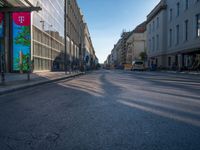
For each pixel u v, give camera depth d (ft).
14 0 73.26
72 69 150.82
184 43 162.09
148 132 17.19
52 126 18.85
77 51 238.07
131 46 411.75
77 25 239.50
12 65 81.15
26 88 45.73
